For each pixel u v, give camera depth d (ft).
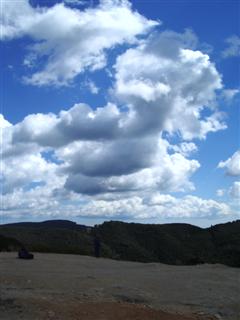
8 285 45.85
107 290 45.80
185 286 51.96
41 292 42.60
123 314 37.50
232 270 68.18
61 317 35.14
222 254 232.12
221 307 43.88
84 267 69.51
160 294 46.98
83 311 37.11
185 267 74.33
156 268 70.85
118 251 228.43
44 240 205.87
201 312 41.57
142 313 38.42
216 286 53.21
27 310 36.40
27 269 60.75
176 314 39.88
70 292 43.70
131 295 44.32
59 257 89.30
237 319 41.06
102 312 37.37
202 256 231.71
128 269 69.10
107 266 73.82
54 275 54.34
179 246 253.24
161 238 261.03
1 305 37.55
